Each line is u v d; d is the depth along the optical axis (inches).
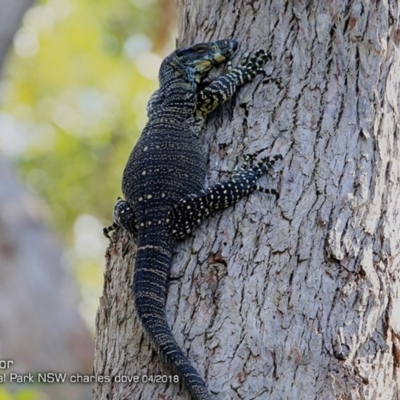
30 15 1320.1
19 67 1337.4
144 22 1370.6
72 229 1421.0
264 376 355.3
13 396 601.9
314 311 369.4
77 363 1026.7
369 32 440.8
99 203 1423.5
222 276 386.3
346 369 358.6
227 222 406.0
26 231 1082.7
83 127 1376.7
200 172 436.1
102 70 1346.0
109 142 1385.3
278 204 402.0
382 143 414.0
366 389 358.6
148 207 421.1
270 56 454.6
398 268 387.9
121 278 422.6
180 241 413.7
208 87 453.7
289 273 379.9
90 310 1398.9
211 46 482.0
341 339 363.3
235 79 450.0
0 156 1149.1
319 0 454.9
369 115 419.8
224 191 407.8
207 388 355.3
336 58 437.4
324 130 418.0
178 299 390.9
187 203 411.5
